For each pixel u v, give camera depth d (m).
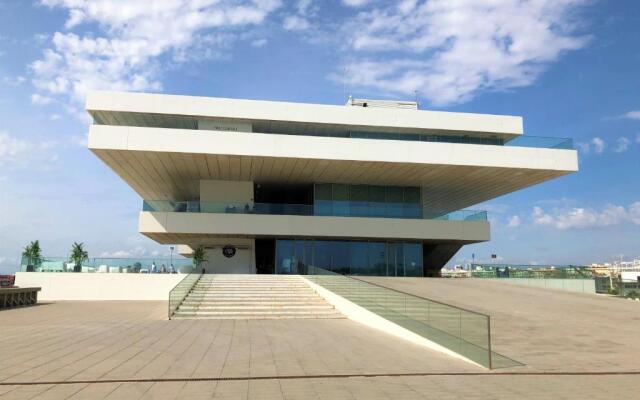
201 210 30.34
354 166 29.28
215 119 29.03
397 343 11.34
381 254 32.91
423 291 22.72
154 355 9.05
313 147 27.61
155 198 41.19
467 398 6.54
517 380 7.77
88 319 15.82
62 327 13.37
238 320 16.17
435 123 30.50
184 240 36.31
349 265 32.44
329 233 31.09
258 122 29.41
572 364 9.18
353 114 29.88
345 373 7.83
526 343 11.57
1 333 12.02
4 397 6.05
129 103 27.77
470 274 34.84
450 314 9.91
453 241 33.72
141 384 6.83
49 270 28.38
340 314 17.45
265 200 39.03
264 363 8.49
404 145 28.31
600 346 11.27
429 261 38.88
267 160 28.09
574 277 31.69
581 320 15.63
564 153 29.55
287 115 29.20
